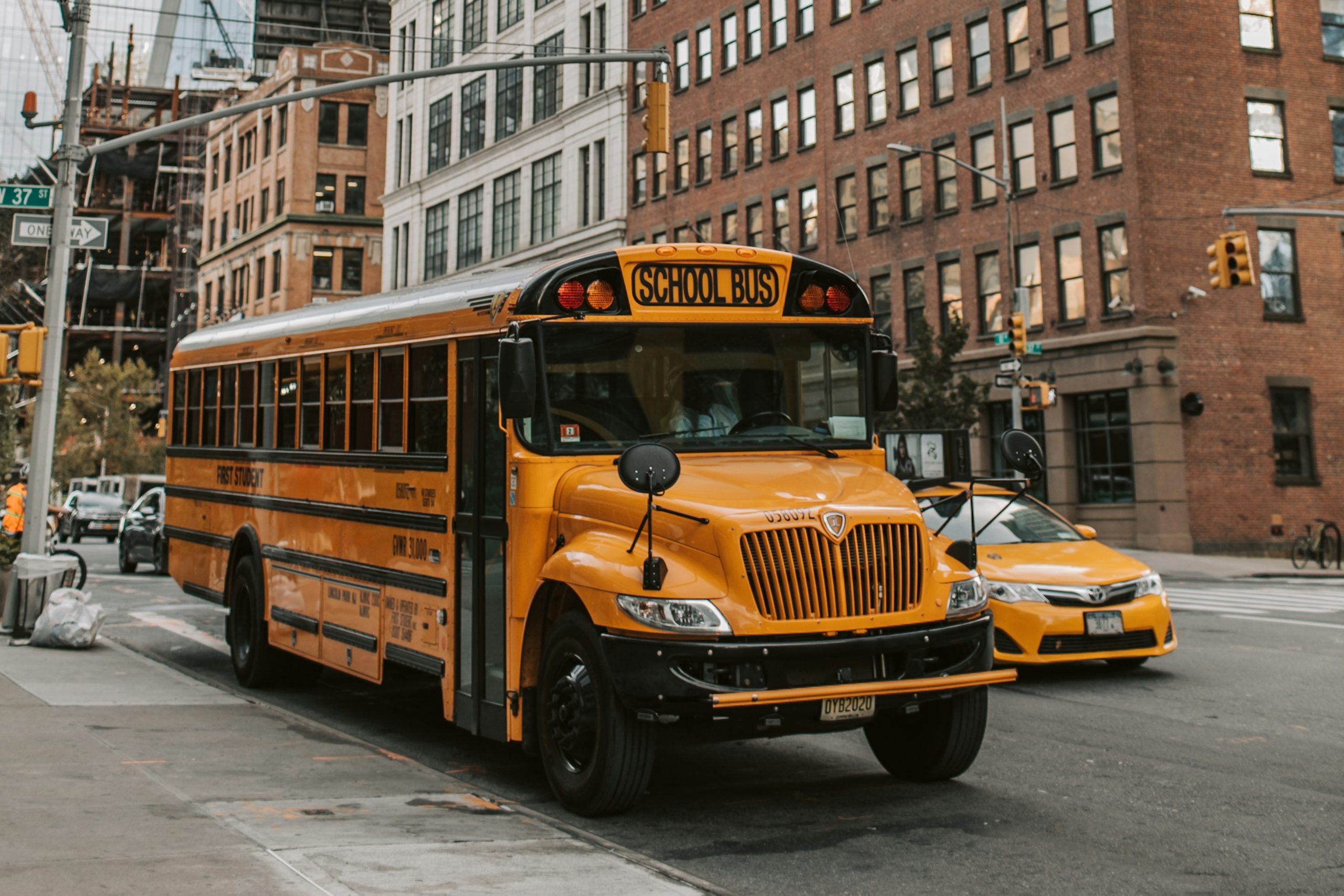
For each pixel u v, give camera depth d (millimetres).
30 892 4594
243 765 7301
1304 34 31922
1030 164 32844
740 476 6543
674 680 5844
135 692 10156
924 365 29594
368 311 8969
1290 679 11016
